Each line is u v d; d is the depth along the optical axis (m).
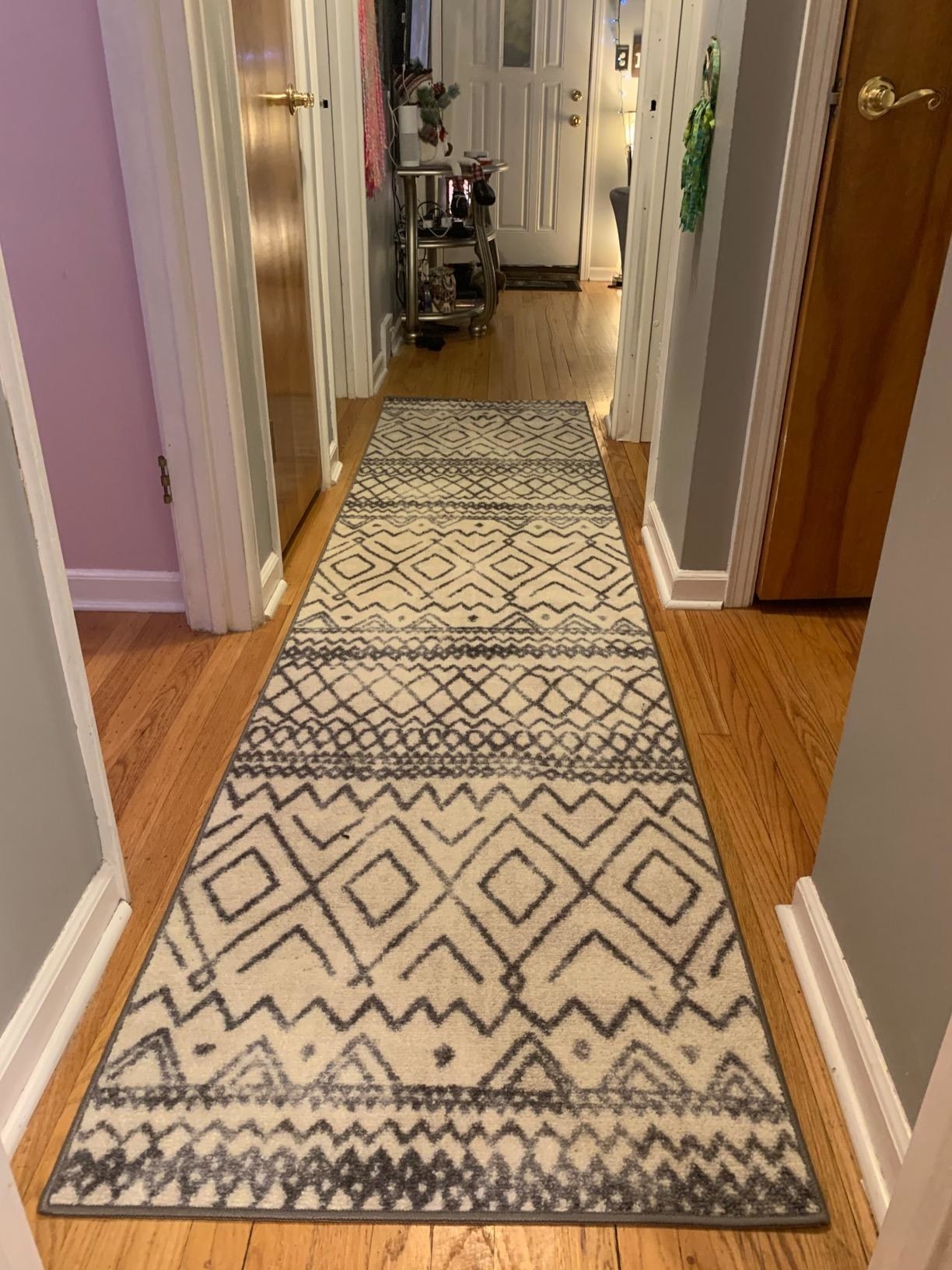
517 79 5.42
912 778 0.94
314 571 2.28
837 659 1.94
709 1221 0.94
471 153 4.82
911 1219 0.81
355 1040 1.12
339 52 3.04
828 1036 1.11
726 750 1.65
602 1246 0.93
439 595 2.16
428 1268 0.90
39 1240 0.93
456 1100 1.05
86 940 1.18
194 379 1.76
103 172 1.68
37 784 1.07
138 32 1.50
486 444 3.17
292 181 2.23
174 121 1.56
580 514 2.62
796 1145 1.01
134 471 1.96
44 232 1.74
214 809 1.49
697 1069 1.09
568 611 2.10
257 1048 1.11
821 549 2.04
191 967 1.21
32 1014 1.05
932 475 0.91
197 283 1.69
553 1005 1.17
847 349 1.81
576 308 5.18
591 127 5.50
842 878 1.13
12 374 0.97
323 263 2.60
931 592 0.91
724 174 1.73
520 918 1.29
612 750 1.64
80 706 1.15
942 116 1.61
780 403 1.88
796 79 1.61
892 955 0.98
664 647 1.97
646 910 1.31
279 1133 1.02
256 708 1.75
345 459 3.01
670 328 2.25
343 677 1.84
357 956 1.23
